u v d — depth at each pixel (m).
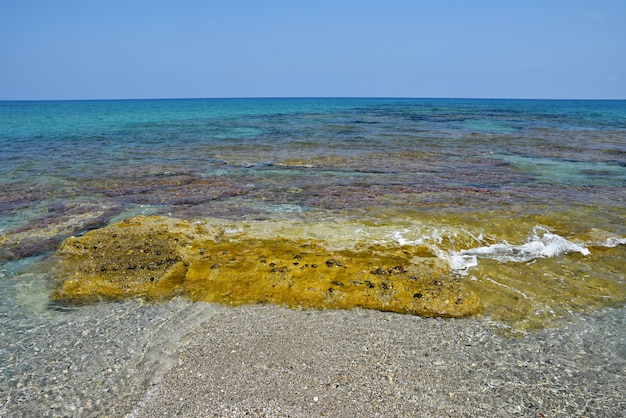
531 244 12.96
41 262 11.90
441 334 8.83
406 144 33.25
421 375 7.62
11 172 22.80
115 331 8.94
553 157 27.78
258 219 14.84
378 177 21.81
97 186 19.97
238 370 7.73
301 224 14.16
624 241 13.06
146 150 30.59
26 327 9.09
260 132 43.00
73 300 10.12
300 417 6.69
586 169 23.91
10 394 7.24
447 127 48.38
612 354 8.20
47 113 84.50
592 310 9.68
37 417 6.79
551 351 8.30
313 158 26.80
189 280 10.74
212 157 27.69
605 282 10.87
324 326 9.08
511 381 7.49
